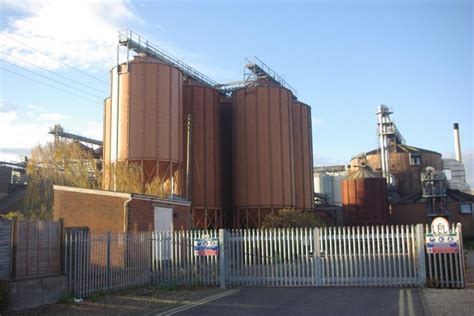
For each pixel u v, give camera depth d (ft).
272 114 164.45
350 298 45.96
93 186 141.49
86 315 38.93
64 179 146.30
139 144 133.39
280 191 160.76
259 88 165.99
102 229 72.18
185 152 161.38
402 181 272.31
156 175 132.98
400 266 54.80
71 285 46.80
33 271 43.16
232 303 44.57
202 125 164.86
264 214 159.43
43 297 42.88
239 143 166.20
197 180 160.04
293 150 180.96
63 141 175.32
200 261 60.80
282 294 50.11
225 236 60.44
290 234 61.21
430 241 54.13
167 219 82.38
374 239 56.24
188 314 38.96
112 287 53.31
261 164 161.58
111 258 54.39
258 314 38.01
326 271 57.26
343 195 222.28
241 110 166.81
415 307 39.70
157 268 62.23
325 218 234.58
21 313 39.09
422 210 226.99
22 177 204.95
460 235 53.47
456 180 301.02
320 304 42.57
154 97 136.98
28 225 43.01
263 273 59.21
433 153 283.79
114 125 137.90
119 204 72.02
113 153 136.36
